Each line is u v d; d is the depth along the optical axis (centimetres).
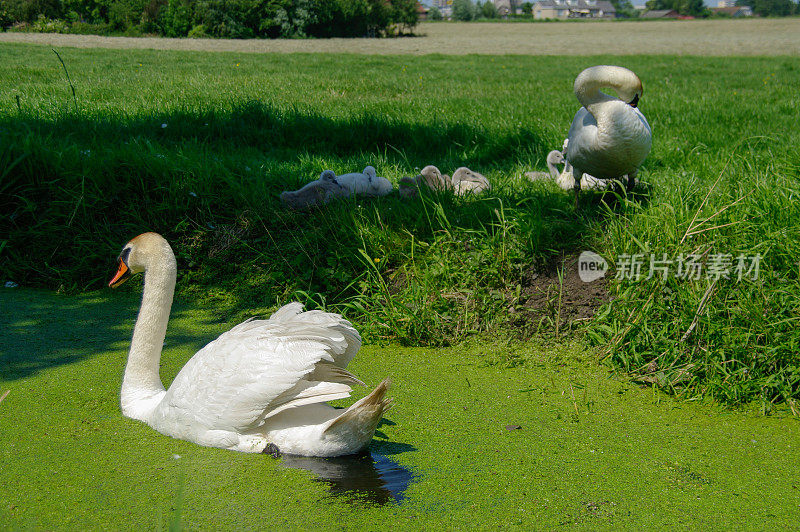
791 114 1194
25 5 4594
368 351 493
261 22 4462
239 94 1294
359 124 1012
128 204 640
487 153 973
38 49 2447
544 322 516
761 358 441
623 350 476
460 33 6128
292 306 381
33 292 570
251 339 346
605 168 627
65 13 4766
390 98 1388
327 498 310
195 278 594
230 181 661
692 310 467
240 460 338
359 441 335
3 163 631
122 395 385
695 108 1230
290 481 321
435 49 3934
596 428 390
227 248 614
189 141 877
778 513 312
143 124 938
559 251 570
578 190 661
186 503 304
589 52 3819
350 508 304
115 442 355
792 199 579
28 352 460
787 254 506
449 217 615
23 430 367
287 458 340
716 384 428
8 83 1323
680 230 539
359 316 542
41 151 653
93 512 298
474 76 2038
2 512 298
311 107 1160
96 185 634
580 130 634
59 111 934
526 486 327
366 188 709
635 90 598
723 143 942
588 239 576
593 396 430
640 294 500
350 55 2862
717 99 1378
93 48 2659
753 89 1670
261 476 325
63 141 750
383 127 1012
